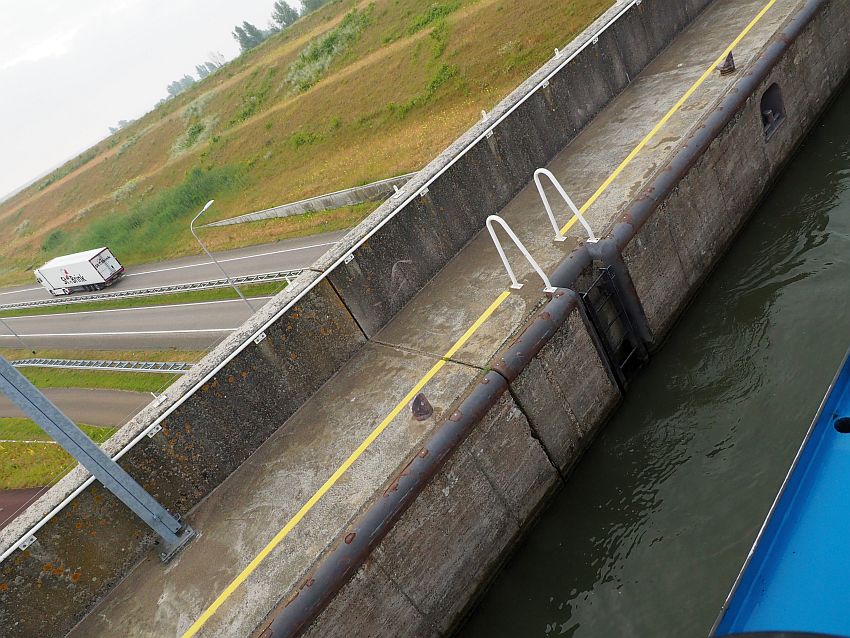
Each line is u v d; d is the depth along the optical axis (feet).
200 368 28.99
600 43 46.98
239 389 29.58
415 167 102.47
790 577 20.81
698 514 29.50
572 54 45.09
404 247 35.94
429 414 27.66
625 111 46.62
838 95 54.13
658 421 34.81
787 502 22.67
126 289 132.36
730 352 36.50
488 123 40.09
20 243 246.27
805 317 36.06
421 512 25.91
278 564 24.45
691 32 54.44
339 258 32.73
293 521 25.96
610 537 30.40
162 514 26.53
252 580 24.29
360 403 30.58
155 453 27.27
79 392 86.74
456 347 31.19
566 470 33.32
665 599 27.09
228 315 90.53
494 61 121.80
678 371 37.06
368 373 32.37
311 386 32.45
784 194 46.70
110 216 202.90
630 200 35.96
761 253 42.39
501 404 28.43
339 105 153.38
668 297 38.47
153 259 149.79
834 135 49.96
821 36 49.37
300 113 165.17
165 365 81.46
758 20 50.39
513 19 125.49
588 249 33.50
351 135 143.95
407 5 165.68
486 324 31.73
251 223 134.31
